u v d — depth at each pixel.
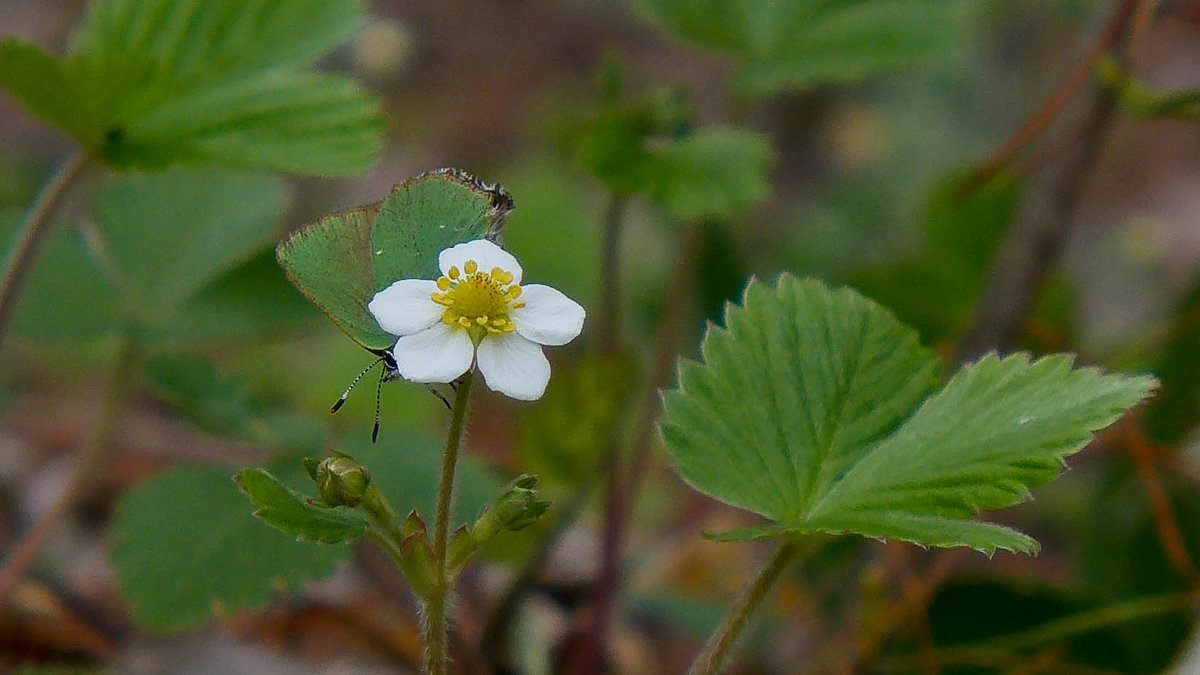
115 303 0.33
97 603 0.35
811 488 0.27
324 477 0.26
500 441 0.46
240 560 0.30
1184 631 0.34
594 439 0.35
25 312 0.33
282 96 0.31
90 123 0.30
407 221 0.26
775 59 0.37
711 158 0.33
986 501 0.26
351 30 0.31
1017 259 0.34
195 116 0.30
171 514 0.31
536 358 0.26
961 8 0.36
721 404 0.27
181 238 0.34
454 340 0.26
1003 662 0.33
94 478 0.40
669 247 0.48
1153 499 0.34
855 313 0.28
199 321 0.34
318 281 0.26
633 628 0.38
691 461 0.27
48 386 0.44
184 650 0.34
